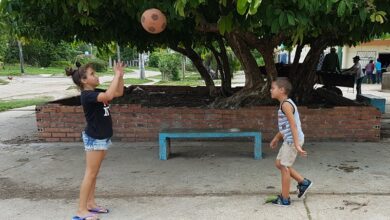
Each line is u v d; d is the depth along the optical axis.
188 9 4.78
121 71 3.87
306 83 8.81
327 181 5.01
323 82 12.16
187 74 35.03
